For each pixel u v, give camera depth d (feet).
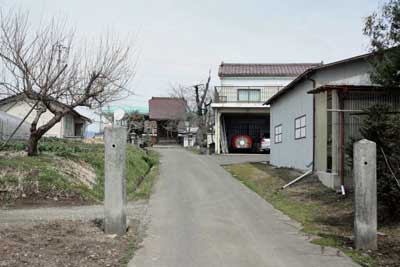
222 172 61.62
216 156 90.68
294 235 27.12
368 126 30.48
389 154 28.17
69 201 38.52
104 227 26.78
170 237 26.32
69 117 115.14
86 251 22.21
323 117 46.57
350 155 36.81
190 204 38.52
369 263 21.11
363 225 23.47
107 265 20.24
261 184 50.08
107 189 26.58
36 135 47.73
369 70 46.37
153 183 52.16
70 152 55.06
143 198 41.91
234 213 34.45
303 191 43.06
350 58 47.96
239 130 111.45
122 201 26.58
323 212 34.06
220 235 26.99
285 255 22.58
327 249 23.73
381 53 37.63
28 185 39.37
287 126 62.54
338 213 33.19
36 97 45.80
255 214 34.04
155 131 161.89
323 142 46.50
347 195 38.47
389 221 28.68
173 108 165.07
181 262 21.20
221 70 108.88
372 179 23.52
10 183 39.17
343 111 40.93
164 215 33.53
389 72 37.17
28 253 21.03
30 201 37.60
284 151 64.13
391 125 28.99
